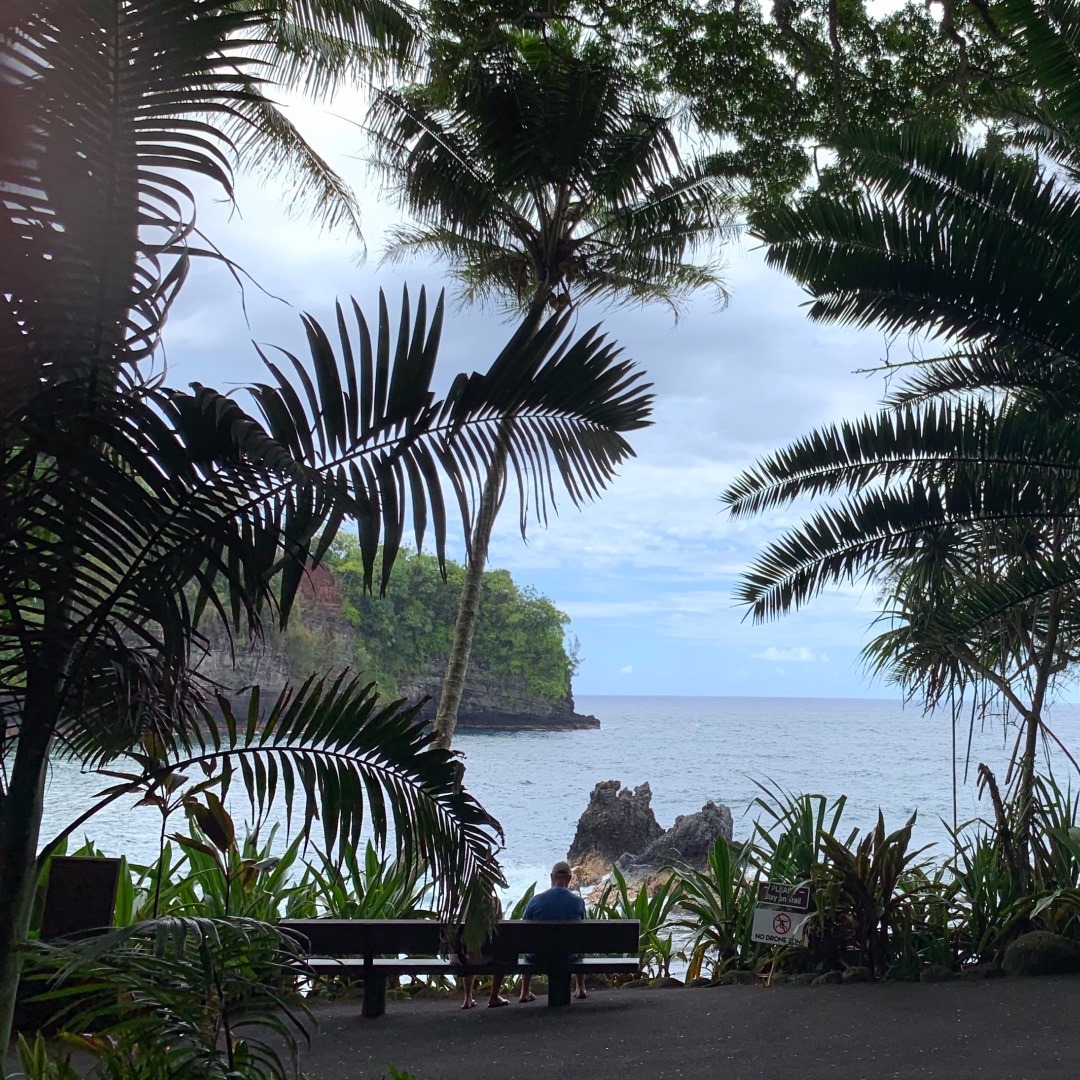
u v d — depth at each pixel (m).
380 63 10.56
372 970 6.23
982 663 7.55
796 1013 5.97
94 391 2.48
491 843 3.23
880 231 6.37
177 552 2.67
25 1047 3.46
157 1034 2.81
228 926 2.69
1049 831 7.46
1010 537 6.65
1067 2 6.08
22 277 2.34
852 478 6.56
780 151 11.09
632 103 11.27
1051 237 6.32
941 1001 6.06
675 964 8.78
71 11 2.22
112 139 2.35
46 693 2.63
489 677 88.19
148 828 21.64
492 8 10.30
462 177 11.67
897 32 10.62
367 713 3.08
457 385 2.91
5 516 2.49
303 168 11.57
